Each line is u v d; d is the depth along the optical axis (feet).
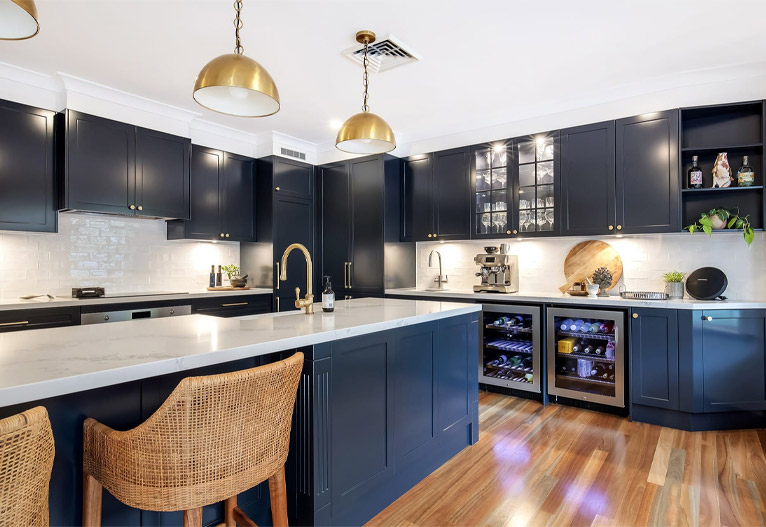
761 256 10.04
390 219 14.57
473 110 12.41
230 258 15.20
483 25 7.87
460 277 14.80
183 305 12.00
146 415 4.83
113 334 5.34
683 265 10.91
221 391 3.72
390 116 12.85
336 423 5.76
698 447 8.60
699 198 10.62
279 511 4.50
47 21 7.59
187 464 3.67
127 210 11.14
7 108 9.46
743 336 9.41
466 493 6.97
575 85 10.66
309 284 7.45
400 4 7.19
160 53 8.82
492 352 12.99
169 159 12.09
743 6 7.30
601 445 8.75
